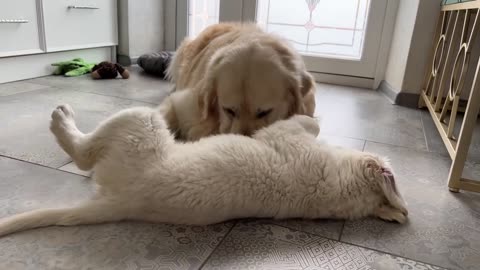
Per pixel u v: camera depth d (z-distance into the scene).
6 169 1.19
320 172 0.98
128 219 0.94
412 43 2.39
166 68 2.81
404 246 0.94
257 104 1.28
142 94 2.31
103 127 0.99
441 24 2.27
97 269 0.78
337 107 2.35
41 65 2.61
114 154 0.93
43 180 1.13
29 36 2.45
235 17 3.27
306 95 1.53
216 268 0.81
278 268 0.82
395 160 1.50
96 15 2.99
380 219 1.05
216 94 1.38
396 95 2.50
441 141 1.77
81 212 0.91
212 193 0.89
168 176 0.88
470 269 0.87
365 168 1.03
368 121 2.06
